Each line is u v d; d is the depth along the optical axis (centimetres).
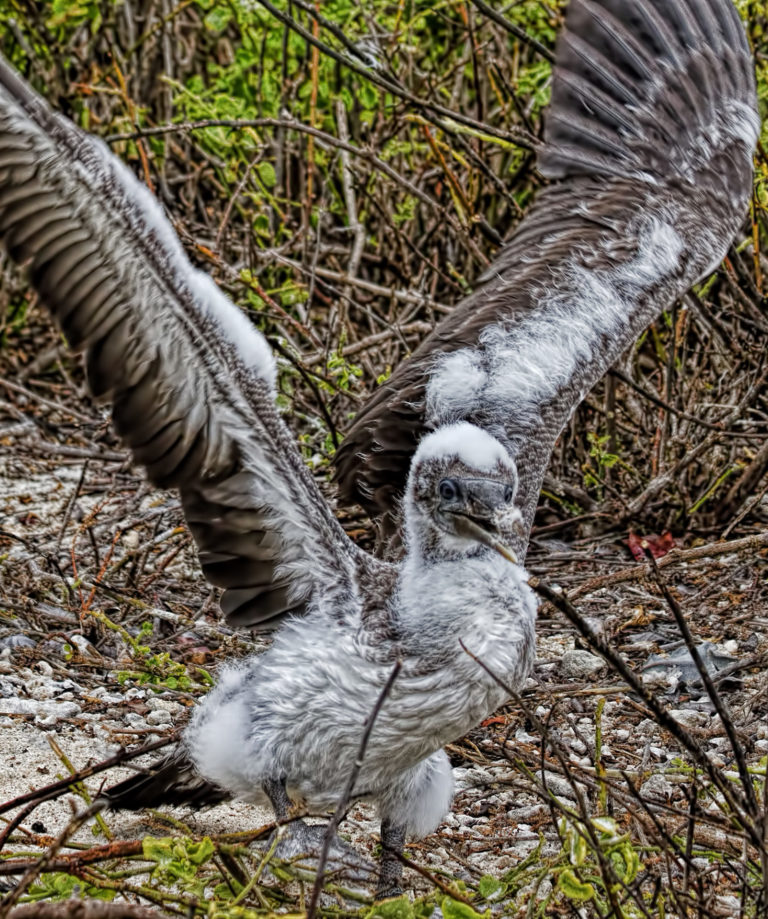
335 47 1545
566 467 1506
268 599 895
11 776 977
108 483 1516
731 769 1014
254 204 1694
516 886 832
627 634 1231
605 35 1164
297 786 877
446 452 853
